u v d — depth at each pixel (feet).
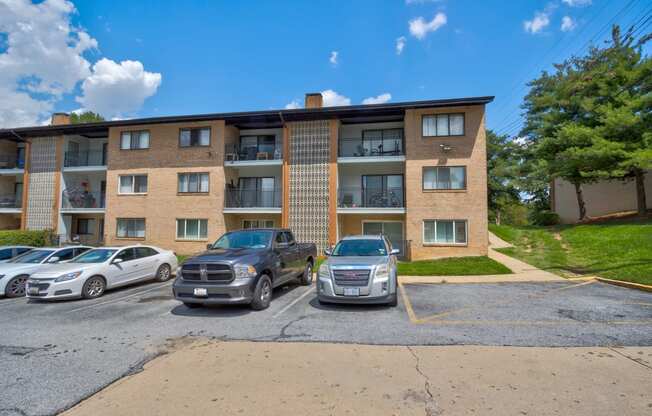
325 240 57.82
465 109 55.52
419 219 55.42
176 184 64.28
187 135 64.95
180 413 10.75
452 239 54.54
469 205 54.13
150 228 64.69
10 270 32.81
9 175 77.92
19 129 70.49
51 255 36.73
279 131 67.92
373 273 23.88
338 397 11.57
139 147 66.90
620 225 59.41
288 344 17.20
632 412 10.33
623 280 32.91
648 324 19.92
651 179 71.82
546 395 11.44
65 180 71.82
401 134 63.36
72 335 19.52
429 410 10.61
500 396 11.42
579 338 17.47
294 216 59.31
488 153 109.81
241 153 66.08
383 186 64.23
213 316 23.15
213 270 23.38
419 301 27.04
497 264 45.44
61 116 75.00
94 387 12.85
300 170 60.08
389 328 19.75
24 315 24.67
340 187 64.49
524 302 26.20
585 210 82.89
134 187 66.69
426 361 14.61
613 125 58.44
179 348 17.02
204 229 62.75
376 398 11.44
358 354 15.61
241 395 11.85
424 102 55.01
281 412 10.66
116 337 19.02
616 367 13.70
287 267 29.81
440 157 55.36
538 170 77.30
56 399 11.95
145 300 29.25
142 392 12.28
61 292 28.96
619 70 63.21
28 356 16.21
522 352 15.53
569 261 45.62
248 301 23.22
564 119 72.74
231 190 64.39
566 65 79.10
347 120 62.54
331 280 24.29
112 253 34.35
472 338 17.71
